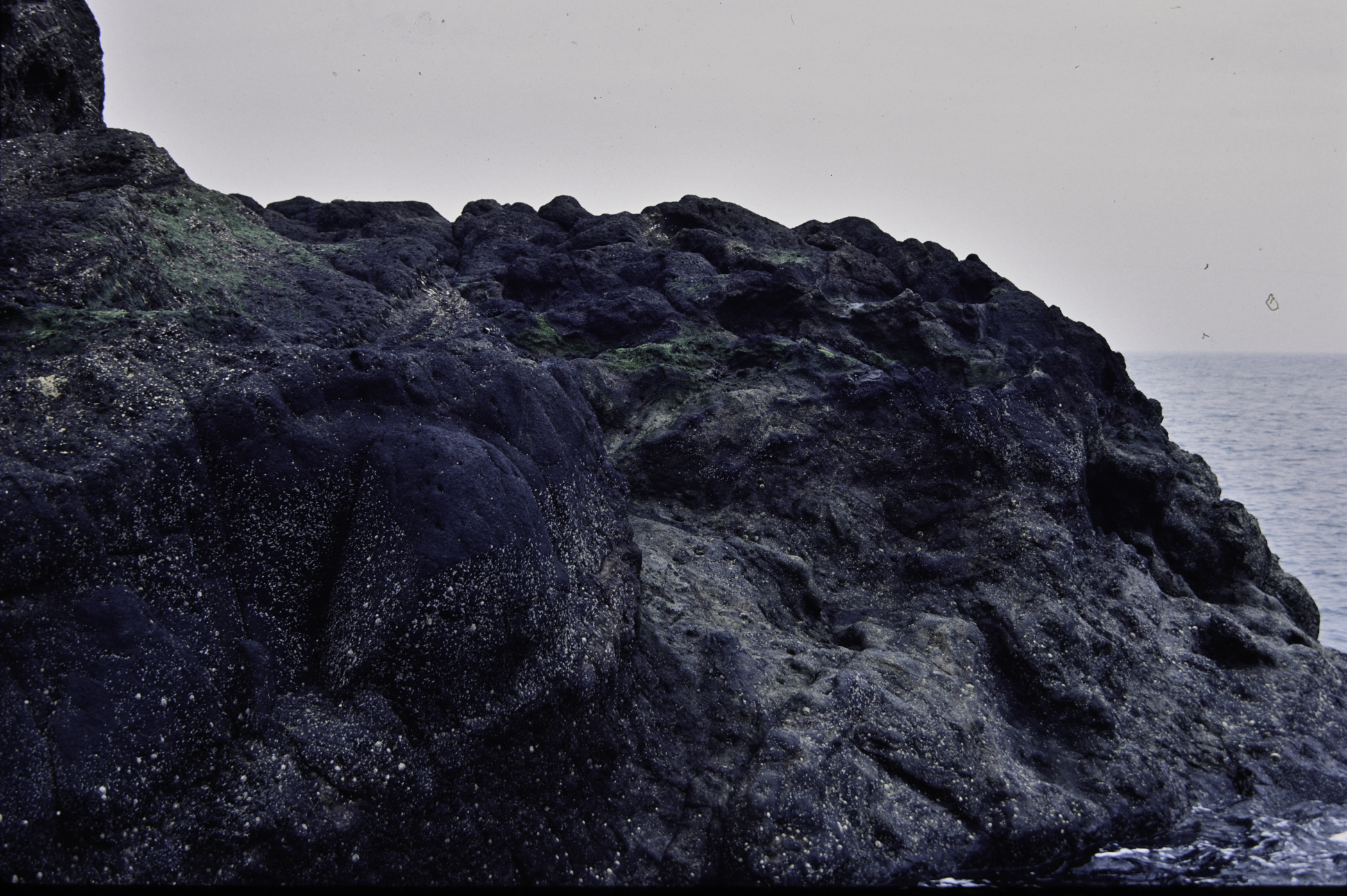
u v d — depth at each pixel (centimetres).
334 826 746
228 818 721
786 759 939
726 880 884
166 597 761
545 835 852
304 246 1266
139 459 768
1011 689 1141
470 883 807
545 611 865
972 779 991
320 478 850
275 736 762
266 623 811
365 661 794
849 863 902
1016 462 1306
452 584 808
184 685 732
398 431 887
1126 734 1116
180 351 862
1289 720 1185
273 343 966
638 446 1305
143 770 697
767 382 1389
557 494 964
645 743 940
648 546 1183
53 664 686
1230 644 1269
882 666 1081
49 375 785
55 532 702
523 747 852
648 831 890
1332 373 19750
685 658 1023
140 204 1105
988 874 946
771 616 1159
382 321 1134
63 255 914
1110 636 1198
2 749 647
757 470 1303
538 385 1025
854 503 1301
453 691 812
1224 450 5472
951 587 1224
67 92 1246
